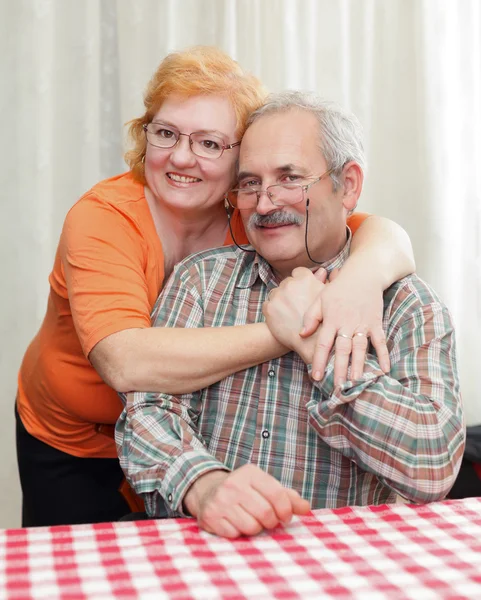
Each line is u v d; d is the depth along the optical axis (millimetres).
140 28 2496
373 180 2639
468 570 879
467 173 2584
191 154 1469
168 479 1144
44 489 1748
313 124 1352
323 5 2559
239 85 1481
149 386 1266
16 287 2539
